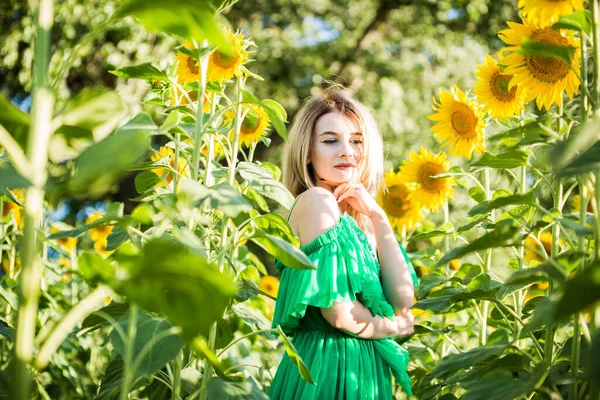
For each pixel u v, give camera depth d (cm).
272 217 183
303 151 255
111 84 847
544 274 172
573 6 183
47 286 328
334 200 237
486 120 285
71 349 296
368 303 226
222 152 278
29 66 761
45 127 129
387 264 245
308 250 224
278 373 234
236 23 972
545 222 195
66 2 745
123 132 172
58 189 125
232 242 187
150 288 128
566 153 135
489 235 161
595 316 160
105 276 144
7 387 126
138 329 156
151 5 136
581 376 150
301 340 230
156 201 168
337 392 221
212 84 220
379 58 1034
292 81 1006
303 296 215
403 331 236
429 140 970
